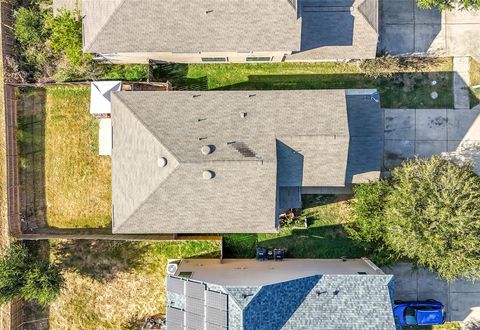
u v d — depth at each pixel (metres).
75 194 33.28
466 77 32.56
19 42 32.81
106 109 31.02
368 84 32.66
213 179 26.89
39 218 33.44
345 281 26.22
